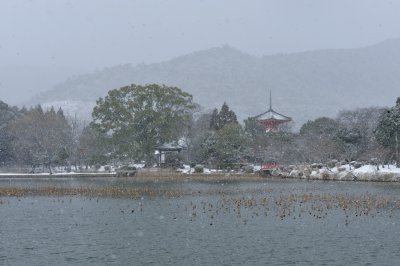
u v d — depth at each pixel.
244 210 40.97
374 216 37.09
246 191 58.69
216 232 31.17
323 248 26.47
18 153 121.44
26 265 23.44
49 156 105.81
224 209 41.69
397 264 23.14
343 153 101.25
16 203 47.31
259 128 134.50
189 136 122.94
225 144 109.62
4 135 124.44
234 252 25.66
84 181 81.56
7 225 34.31
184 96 116.50
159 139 114.38
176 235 30.28
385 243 27.62
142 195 54.34
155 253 25.56
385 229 31.83
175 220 36.09
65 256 25.09
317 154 102.31
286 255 24.97
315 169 91.06
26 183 76.94
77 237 29.86
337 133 104.50
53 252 25.97
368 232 30.83
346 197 49.22
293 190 59.97
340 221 35.03
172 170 104.56
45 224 34.69
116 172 96.12
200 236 29.91
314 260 23.97
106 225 34.09
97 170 116.56
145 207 43.53
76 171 113.62
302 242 27.97
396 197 49.47
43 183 76.62
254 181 80.44
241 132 113.38
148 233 30.98
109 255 25.25
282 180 83.00
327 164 94.00
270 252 25.62
